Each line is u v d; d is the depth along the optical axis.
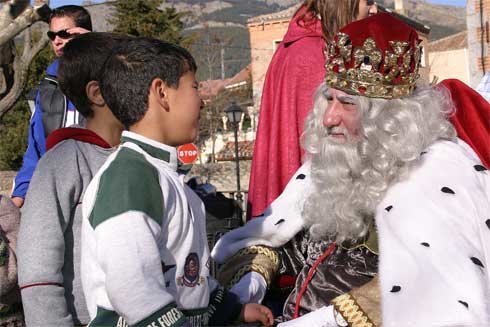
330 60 2.17
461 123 2.29
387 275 1.90
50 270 2.18
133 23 25.97
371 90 2.08
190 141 2.06
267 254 2.45
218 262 2.52
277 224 2.43
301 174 2.45
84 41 2.47
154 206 1.86
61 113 3.31
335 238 2.21
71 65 2.43
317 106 2.19
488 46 12.34
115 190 1.84
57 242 2.21
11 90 9.51
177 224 1.92
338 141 2.11
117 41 2.47
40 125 3.37
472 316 1.77
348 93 2.10
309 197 2.24
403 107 2.07
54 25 3.62
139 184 1.86
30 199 2.26
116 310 1.82
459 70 28.58
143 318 1.76
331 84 2.14
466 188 1.99
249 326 2.26
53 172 2.28
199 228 2.04
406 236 1.92
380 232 1.99
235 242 2.50
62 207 2.26
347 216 2.10
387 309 1.85
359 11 2.71
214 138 27.02
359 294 2.02
